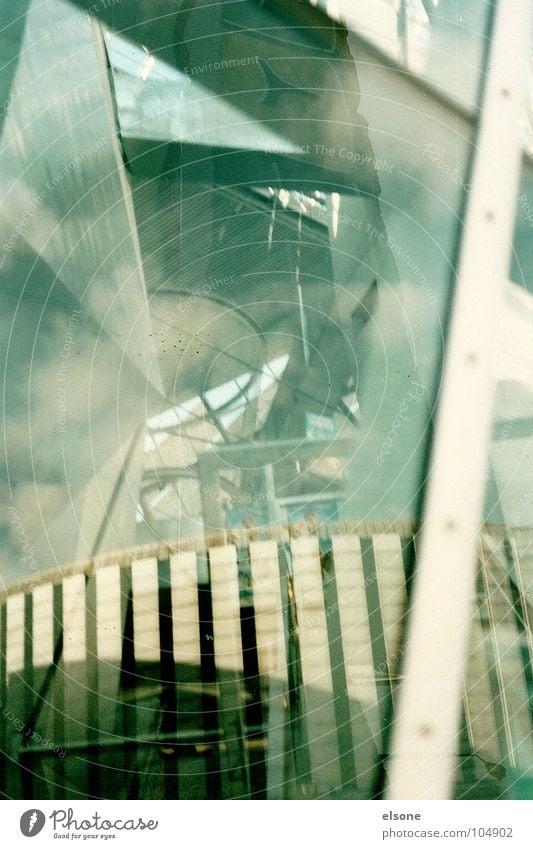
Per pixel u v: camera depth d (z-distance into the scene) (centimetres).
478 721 56
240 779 54
